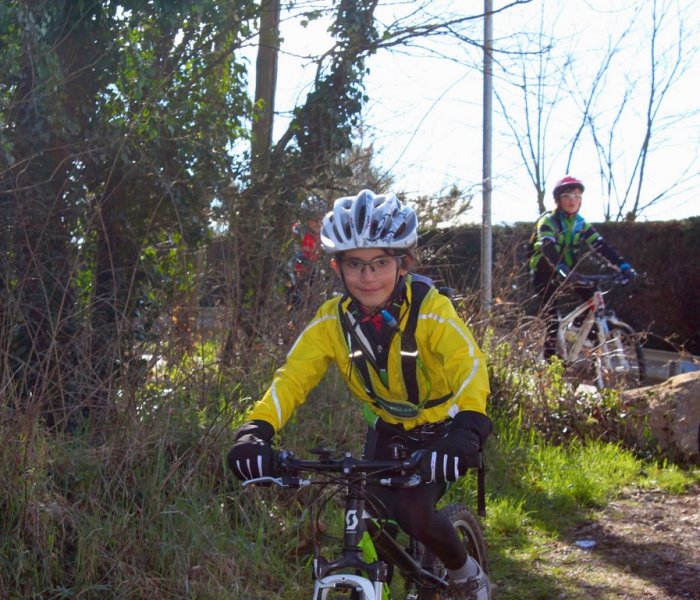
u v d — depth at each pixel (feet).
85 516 14.34
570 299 36.29
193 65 22.26
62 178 18.62
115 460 15.38
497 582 16.16
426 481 9.30
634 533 18.74
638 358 29.22
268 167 23.17
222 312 19.29
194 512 15.21
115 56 19.30
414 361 10.59
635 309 46.78
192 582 14.17
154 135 19.74
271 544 16.12
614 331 29.12
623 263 28.99
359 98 24.09
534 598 15.52
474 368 10.12
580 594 15.60
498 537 18.29
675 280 44.80
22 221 16.25
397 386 10.83
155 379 17.03
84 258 18.44
